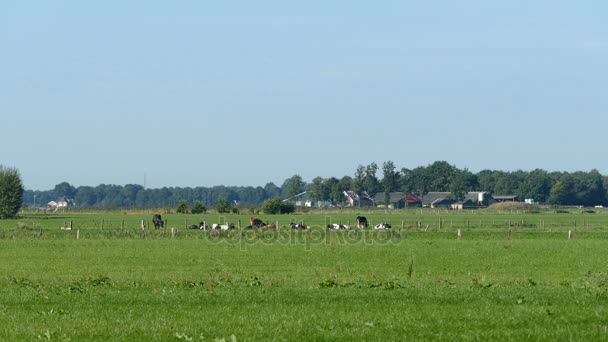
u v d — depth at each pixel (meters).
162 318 23.06
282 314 23.53
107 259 50.12
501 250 56.56
